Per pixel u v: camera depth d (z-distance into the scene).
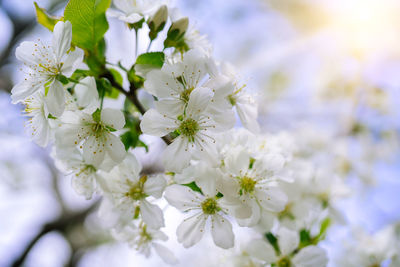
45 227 0.81
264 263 0.39
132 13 0.38
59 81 0.36
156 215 0.37
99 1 0.37
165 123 0.36
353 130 0.70
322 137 0.64
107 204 0.38
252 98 0.39
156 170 0.45
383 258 0.44
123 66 0.38
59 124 0.37
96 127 0.36
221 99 0.36
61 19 0.37
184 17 0.38
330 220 0.42
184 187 0.37
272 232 0.40
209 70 0.36
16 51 0.37
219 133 0.36
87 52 0.37
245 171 0.37
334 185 0.43
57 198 0.87
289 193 0.40
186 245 0.37
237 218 0.37
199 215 0.37
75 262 0.91
